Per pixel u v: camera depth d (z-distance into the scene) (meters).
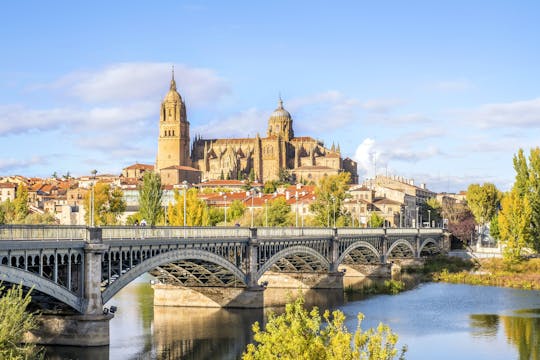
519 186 163.00
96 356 64.06
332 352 35.69
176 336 79.81
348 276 154.25
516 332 85.50
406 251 172.38
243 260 97.75
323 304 107.44
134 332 82.00
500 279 140.75
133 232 71.88
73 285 64.88
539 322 92.38
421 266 168.12
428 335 83.44
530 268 154.62
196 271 96.56
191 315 93.62
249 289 97.12
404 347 39.81
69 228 62.97
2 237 54.47
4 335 41.84
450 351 75.19
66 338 65.12
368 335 36.31
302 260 123.31
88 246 64.00
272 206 188.00
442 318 95.00
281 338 35.75
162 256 75.38
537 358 72.25
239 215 197.12
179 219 152.88
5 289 56.88
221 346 74.94
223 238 89.06
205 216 155.88
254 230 98.50
